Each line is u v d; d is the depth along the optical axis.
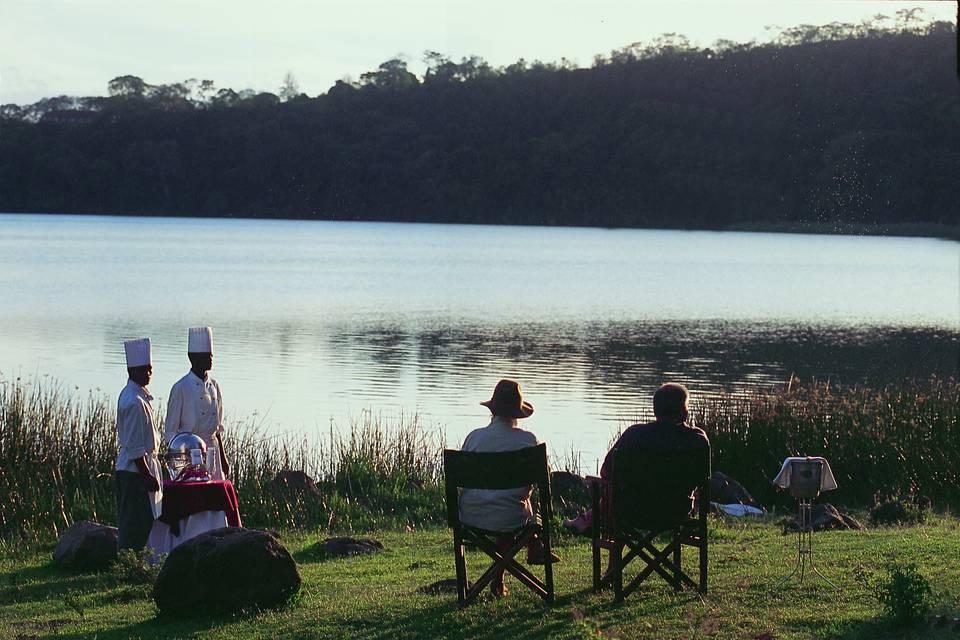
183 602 7.78
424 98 172.25
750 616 7.16
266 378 27.98
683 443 7.67
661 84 158.38
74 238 112.62
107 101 180.88
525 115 164.88
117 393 24.30
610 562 8.00
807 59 149.25
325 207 166.50
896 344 39.75
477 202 160.50
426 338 38.53
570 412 23.39
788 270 82.06
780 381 29.28
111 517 13.03
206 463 10.34
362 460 15.56
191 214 169.50
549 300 56.09
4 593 9.03
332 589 8.60
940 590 7.58
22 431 14.88
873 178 132.62
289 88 193.88
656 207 149.62
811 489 8.17
